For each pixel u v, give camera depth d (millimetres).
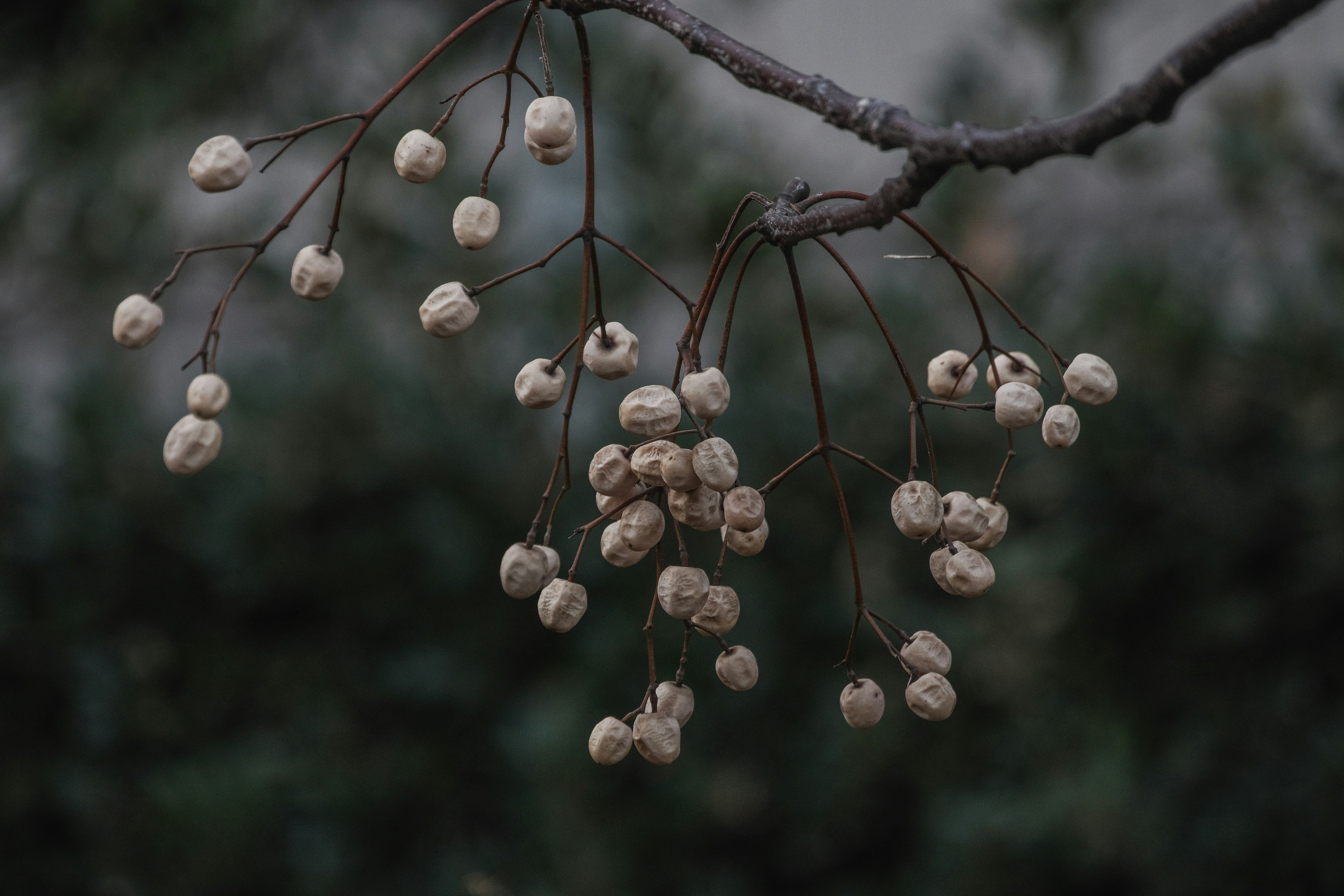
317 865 1432
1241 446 1297
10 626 1440
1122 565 1305
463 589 1524
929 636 737
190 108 1503
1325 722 1233
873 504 1490
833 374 1525
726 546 730
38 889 1439
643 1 708
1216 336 1294
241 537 1514
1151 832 1291
